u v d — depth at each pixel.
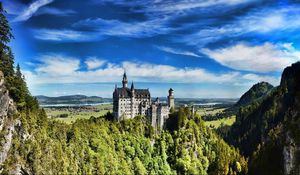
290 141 186.62
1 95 150.00
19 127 158.00
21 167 148.38
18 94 167.75
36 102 190.88
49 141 176.50
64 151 192.25
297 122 187.62
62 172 173.25
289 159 185.50
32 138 163.75
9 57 169.75
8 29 164.88
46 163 163.00
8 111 154.62
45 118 190.38
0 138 144.38
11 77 167.75
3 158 142.88
